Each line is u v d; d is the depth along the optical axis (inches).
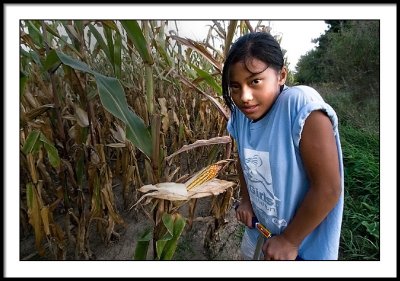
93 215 40.9
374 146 80.4
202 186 24.7
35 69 43.9
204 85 58.5
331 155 20.0
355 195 62.4
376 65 124.5
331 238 24.7
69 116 36.8
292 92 21.4
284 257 23.9
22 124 33.0
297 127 20.4
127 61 56.7
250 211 30.8
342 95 123.0
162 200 27.9
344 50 137.4
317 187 20.8
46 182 48.3
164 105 41.3
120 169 56.1
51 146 32.4
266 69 20.5
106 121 52.8
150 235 27.4
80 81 35.3
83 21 34.6
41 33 36.8
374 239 49.2
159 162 28.4
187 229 49.6
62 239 38.7
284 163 22.3
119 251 46.4
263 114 22.9
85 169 43.9
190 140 59.9
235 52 20.5
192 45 32.0
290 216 24.4
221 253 47.1
